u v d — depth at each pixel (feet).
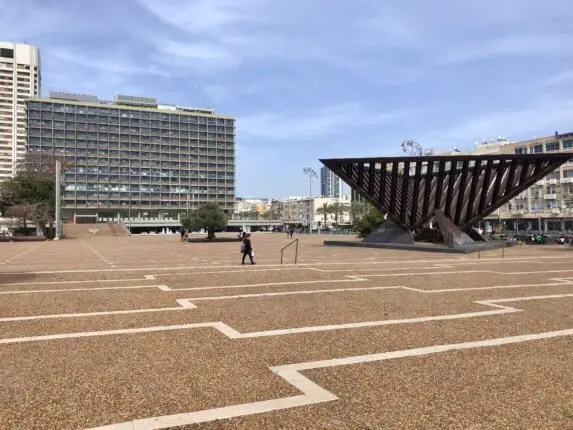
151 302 35.60
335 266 65.82
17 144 431.02
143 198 450.71
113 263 73.72
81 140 425.28
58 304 34.71
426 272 57.16
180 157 468.34
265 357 21.06
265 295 38.93
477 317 29.84
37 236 199.31
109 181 437.17
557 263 70.38
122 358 20.86
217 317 29.94
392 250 105.70
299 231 369.71
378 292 40.57
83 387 17.16
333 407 15.31
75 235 259.19
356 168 116.98
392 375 18.54
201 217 178.29
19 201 222.69
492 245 105.50
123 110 442.09
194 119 474.90
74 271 59.62
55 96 430.20
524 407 15.34
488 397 16.22
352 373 18.79
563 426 13.89
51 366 19.67
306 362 20.27
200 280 49.34
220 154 488.44
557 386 17.33
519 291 41.19
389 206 117.50
